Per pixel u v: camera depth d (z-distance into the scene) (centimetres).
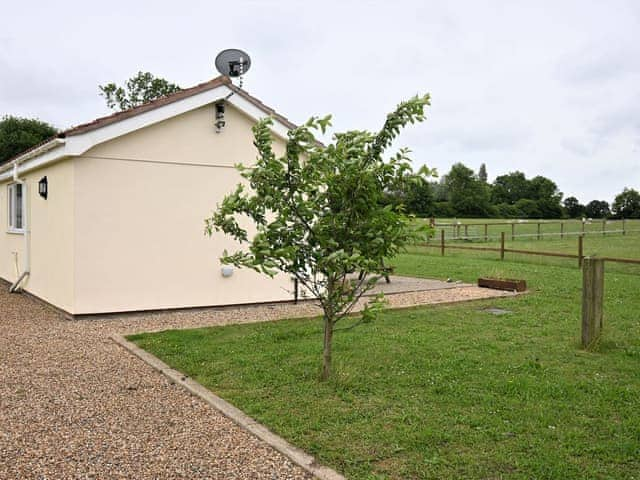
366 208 456
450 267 1602
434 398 459
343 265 455
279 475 330
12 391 486
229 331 727
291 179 476
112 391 489
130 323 801
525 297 1020
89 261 829
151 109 841
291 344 646
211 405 451
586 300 627
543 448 360
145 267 873
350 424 404
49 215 952
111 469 336
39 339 694
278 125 959
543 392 472
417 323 777
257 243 444
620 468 335
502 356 594
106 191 837
